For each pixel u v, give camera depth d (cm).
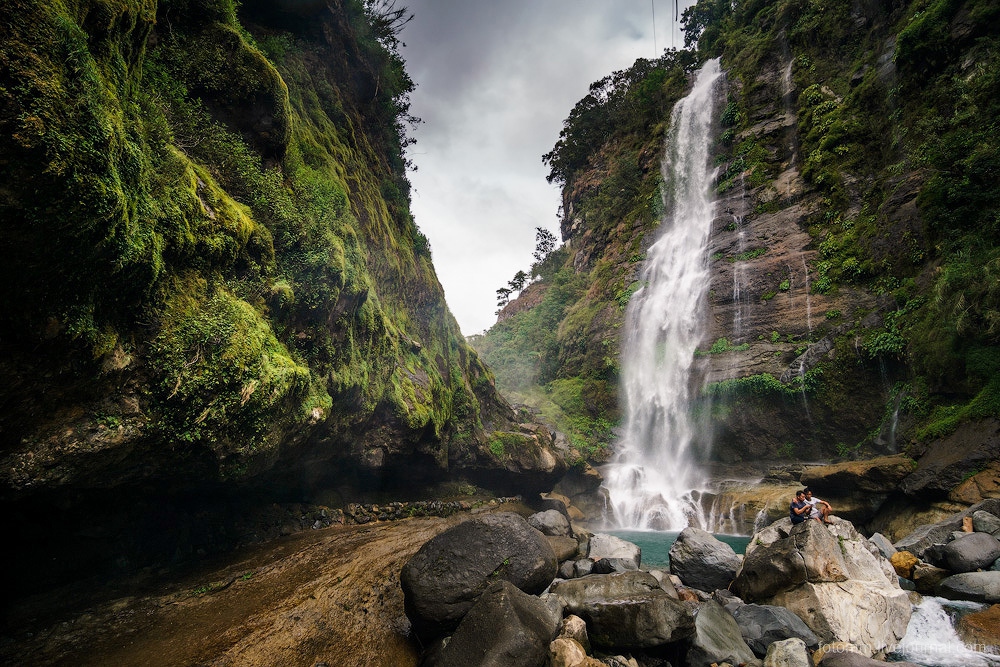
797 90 3356
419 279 1973
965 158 1933
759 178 3281
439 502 1650
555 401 3662
